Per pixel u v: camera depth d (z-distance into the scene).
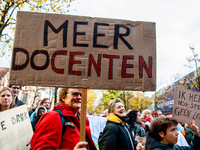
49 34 2.21
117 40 2.27
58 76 2.11
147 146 2.59
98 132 5.11
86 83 2.11
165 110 29.14
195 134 2.84
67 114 2.06
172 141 2.39
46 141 1.80
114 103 3.12
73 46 2.20
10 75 2.09
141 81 2.21
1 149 2.16
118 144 2.74
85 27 2.26
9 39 8.29
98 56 2.20
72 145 1.95
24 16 2.24
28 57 2.14
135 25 2.35
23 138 2.53
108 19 2.32
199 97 3.15
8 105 2.96
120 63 2.22
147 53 2.29
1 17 8.09
